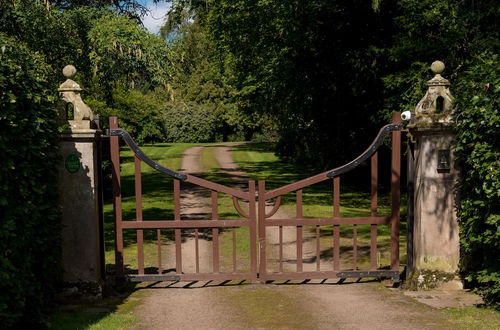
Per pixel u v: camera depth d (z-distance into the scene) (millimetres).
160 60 8852
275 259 7438
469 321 4555
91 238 5406
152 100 37156
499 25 10430
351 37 14742
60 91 5352
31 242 4293
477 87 5016
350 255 7633
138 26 8891
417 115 5617
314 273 5910
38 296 4312
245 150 34094
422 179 5668
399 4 12289
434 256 5695
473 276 5367
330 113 16031
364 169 17141
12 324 3990
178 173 5820
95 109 13039
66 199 5367
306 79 16219
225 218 11109
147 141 38750
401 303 5184
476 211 5125
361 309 4988
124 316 4777
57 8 8844
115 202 5793
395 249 5984
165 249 8133
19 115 4137
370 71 14219
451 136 5543
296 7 14023
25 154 4250
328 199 14289
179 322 4629
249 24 15781
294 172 21594
